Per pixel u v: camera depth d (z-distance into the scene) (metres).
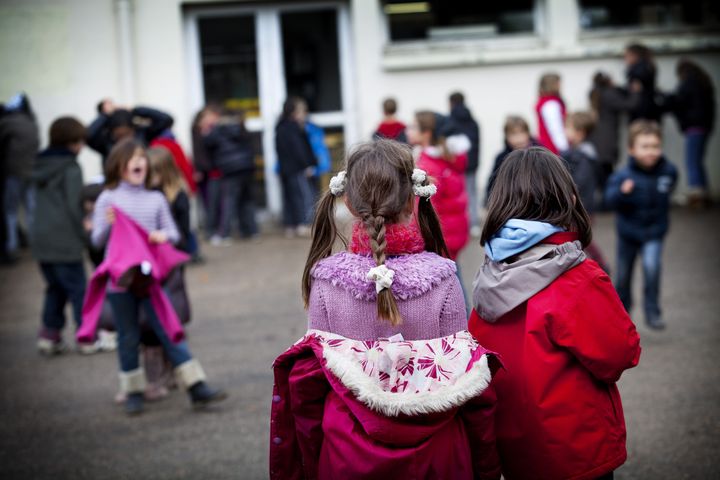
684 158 12.74
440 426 2.52
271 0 12.78
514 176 2.91
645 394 5.32
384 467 2.45
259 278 9.25
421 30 12.66
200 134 11.27
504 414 2.84
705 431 4.68
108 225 5.39
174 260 5.43
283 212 11.85
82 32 12.27
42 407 5.72
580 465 2.73
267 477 4.38
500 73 12.57
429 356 2.52
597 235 10.53
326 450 2.55
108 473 4.54
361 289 2.54
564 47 12.50
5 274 10.17
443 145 5.77
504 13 12.70
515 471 2.84
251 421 5.22
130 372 5.43
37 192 6.91
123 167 5.41
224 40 12.84
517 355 2.81
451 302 2.59
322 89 12.97
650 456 4.38
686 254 9.41
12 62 12.24
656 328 6.74
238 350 6.78
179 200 6.06
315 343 2.57
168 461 4.66
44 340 7.02
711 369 5.74
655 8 12.64
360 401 2.47
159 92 12.47
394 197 2.59
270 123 12.97
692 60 12.64
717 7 12.61
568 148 8.87
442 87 12.59
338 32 12.88
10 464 4.74
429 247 2.81
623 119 12.59
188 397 5.80
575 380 2.75
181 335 5.33
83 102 12.32
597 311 2.73
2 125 10.60
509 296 2.79
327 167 11.83
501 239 2.85
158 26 12.41
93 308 5.39
